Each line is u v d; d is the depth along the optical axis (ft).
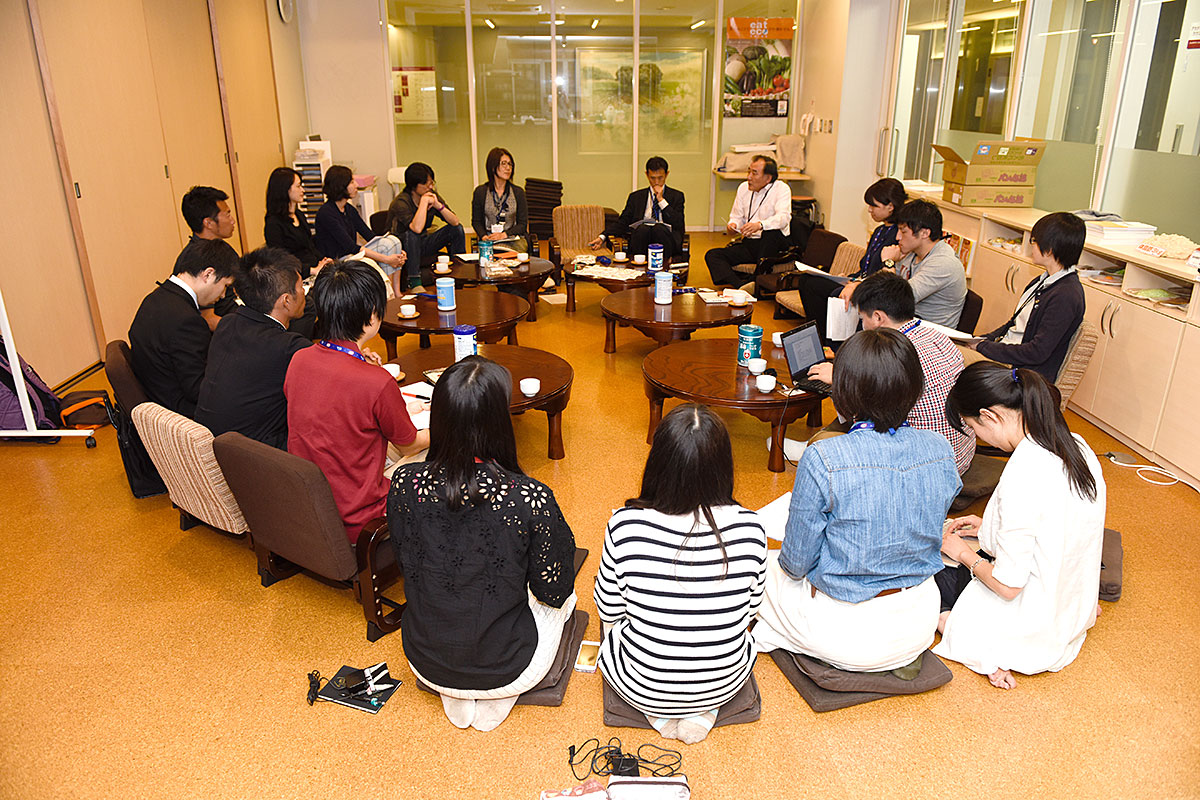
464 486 6.09
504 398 6.16
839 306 12.37
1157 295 12.21
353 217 19.39
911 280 12.97
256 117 24.30
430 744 6.98
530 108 30.04
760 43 29.73
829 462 6.46
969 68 20.17
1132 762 6.79
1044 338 10.85
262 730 7.13
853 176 25.41
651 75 29.96
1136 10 13.93
